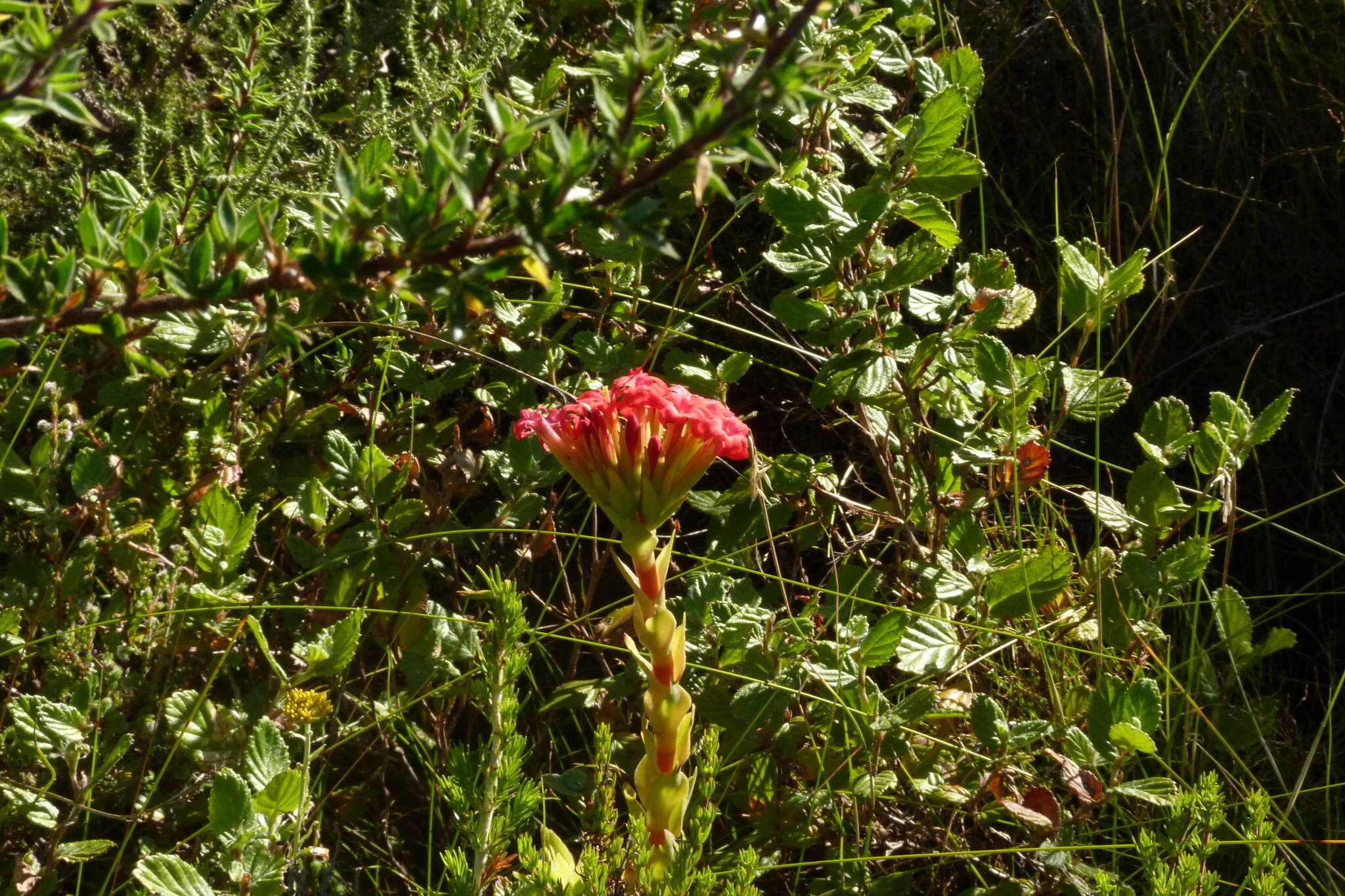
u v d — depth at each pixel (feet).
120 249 2.85
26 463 3.71
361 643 3.86
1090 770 3.45
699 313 4.27
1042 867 3.52
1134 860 3.67
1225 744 3.66
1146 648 3.71
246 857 3.20
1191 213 4.48
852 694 3.55
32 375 3.72
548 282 2.77
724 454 3.25
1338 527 4.16
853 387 3.64
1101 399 3.73
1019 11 4.61
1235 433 3.73
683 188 3.84
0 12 2.76
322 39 3.90
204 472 3.70
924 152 3.58
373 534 3.72
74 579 3.54
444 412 4.15
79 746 3.42
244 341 3.64
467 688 3.71
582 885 3.23
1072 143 4.64
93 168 3.94
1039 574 3.62
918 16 3.86
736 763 3.63
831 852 3.66
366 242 2.88
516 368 3.85
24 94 2.74
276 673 3.67
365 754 3.74
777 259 3.58
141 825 3.57
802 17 2.73
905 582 3.91
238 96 3.63
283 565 3.90
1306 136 4.46
